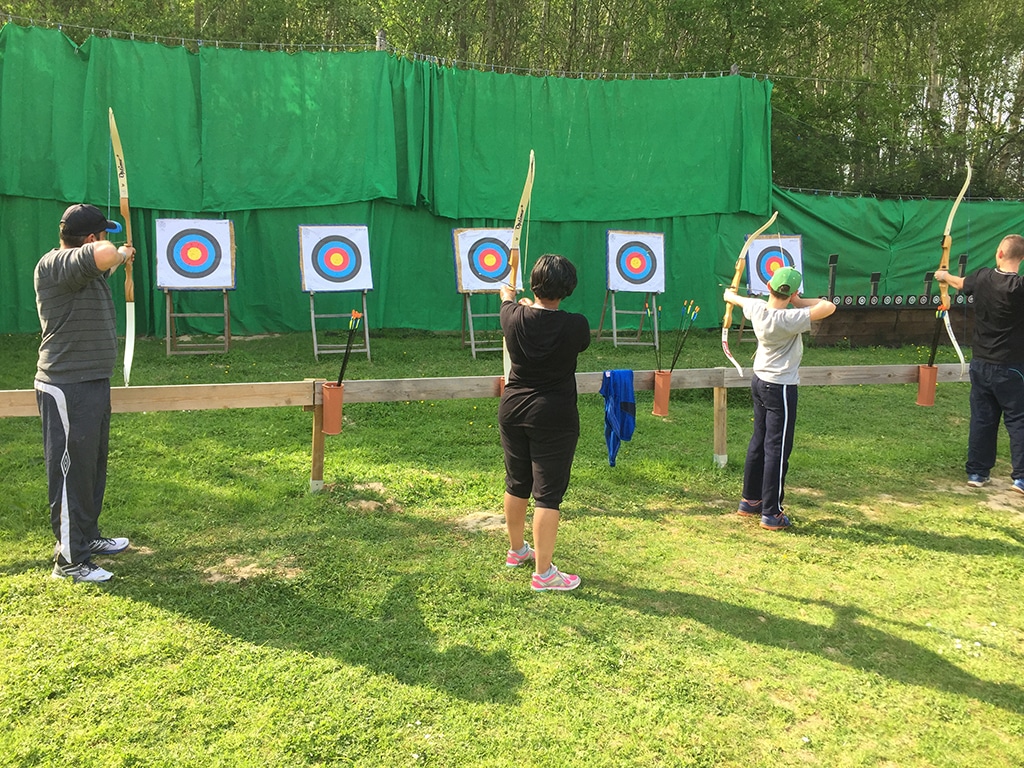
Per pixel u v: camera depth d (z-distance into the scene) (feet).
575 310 36.88
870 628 9.55
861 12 57.52
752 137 37.27
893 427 20.38
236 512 12.84
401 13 49.78
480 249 31.68
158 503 13.07
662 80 36.32
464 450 17.06
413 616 9.45
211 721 7.26
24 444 15.93
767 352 12.76
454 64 34.73
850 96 53.06
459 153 34.42
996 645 9.24
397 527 12.42
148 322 32.07
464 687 7.99
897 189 48.62
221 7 48.32
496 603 9.86
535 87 35.17
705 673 8.45
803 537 12.57
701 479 15.43
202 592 9.89
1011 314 14.51
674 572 11.07
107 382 10.36
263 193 32.30
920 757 7.22
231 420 18.62
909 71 62.39
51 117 29.84
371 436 17.88
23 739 6.91
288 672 8.13
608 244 33.86
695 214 37.22
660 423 20.03
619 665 8.52
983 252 43.04
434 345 31.42
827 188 47.57
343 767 6.74
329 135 32.53
